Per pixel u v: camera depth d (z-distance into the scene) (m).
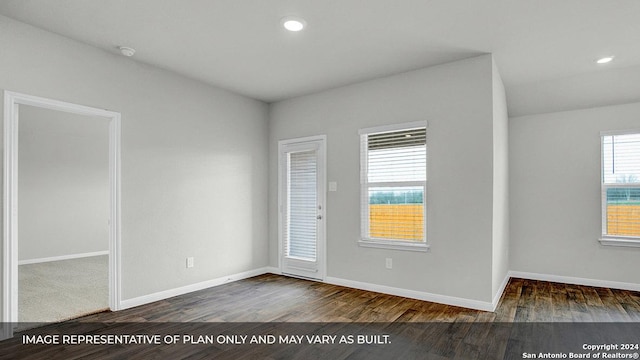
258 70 3.96
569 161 4.65
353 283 4.35
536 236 4.85
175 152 4.01
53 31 3.03
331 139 4.60
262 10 2.71
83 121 6.45
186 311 3.47
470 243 3.58
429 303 3.73
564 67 3.85
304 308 3.57
